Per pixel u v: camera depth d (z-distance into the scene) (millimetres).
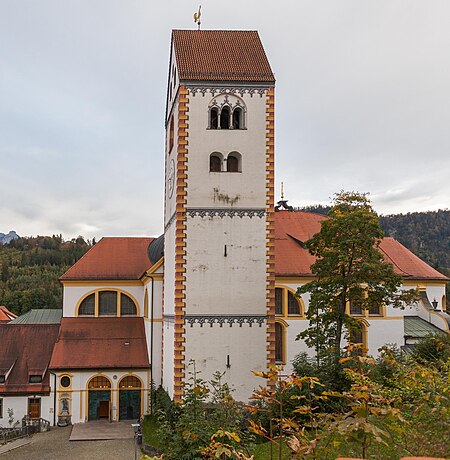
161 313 52219
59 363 51281
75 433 46344
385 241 62594
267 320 41938
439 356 42062
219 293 41812
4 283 169125
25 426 48719
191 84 42750
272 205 42719
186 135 42469
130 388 51688
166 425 25109
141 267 60438
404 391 17047
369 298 38281
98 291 58906
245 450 18438
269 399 14211
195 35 46250
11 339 55281
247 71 43531
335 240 38125
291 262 52375
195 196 42250
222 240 42188
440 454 13117
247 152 42906
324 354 35000
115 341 54750
